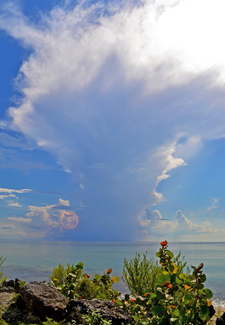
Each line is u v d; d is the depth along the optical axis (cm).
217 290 1526
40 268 2702
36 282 589
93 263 3697
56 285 696
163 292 432
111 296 655
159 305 409
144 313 471
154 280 662
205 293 387
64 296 566
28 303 515
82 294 620
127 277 722
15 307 554
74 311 464
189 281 398
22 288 553
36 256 5359
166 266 484
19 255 5681
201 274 398
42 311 492
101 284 693
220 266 3394
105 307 489
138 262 720
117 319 443
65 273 743
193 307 388
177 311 385
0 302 575
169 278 441
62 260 4128
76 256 5662
